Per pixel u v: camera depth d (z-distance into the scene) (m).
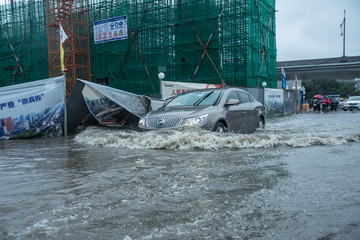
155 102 10.76
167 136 5.61
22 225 2.02
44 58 25.61
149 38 23.05
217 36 21.36
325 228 1.94
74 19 24.66
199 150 5.03
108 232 1.90
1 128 8.65
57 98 9.09
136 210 2.28
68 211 2.28
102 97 9.67
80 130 10.50
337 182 3.01
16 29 26.89
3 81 27.39
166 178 3.23
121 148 5.48
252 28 22.02
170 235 1.85
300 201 2.44
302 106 32.56
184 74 22.25
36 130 8.82
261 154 4.61
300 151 4.87
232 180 3.11
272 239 1.80
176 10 22.56
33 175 3.58
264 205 2.36
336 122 12.22
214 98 7.14
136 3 23.36
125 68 23.78
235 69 20.78
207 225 2.00
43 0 25.61
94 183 3.10
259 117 8.59
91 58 25.00
